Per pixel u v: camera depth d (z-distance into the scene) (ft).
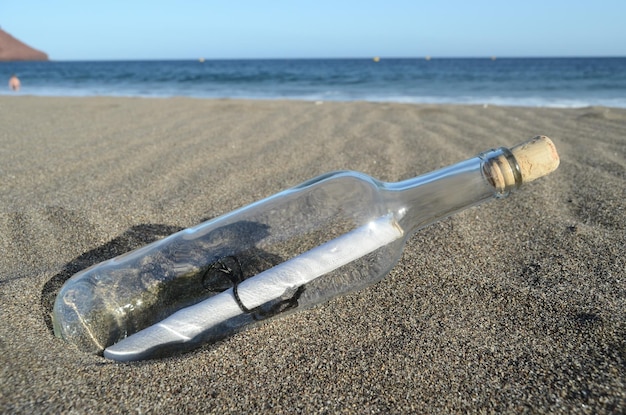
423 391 1.13
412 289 1.52
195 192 2.46
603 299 1.41
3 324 1.35
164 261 1.35
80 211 2.18
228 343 1.30
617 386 1.08
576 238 1.82
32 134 4.26
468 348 1.25
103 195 2.41
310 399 1.12
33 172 2.88
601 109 5.64
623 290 1.45
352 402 1.11
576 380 1.11
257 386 1.16
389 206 1.34
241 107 6.10
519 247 1.78
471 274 1.60
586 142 3.51
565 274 1.57
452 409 1.08
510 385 1.12
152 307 1.30
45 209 2.20
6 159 3.24
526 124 4.38
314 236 1.37
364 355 1.25
